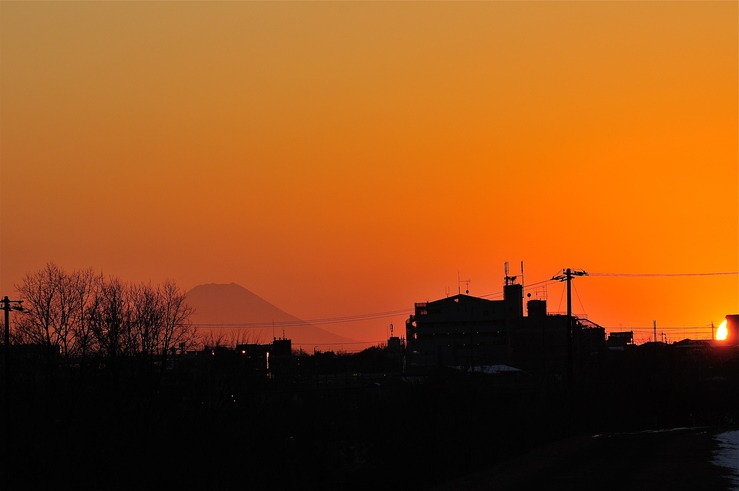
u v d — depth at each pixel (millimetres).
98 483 185625
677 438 193500
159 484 182875
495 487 128500
